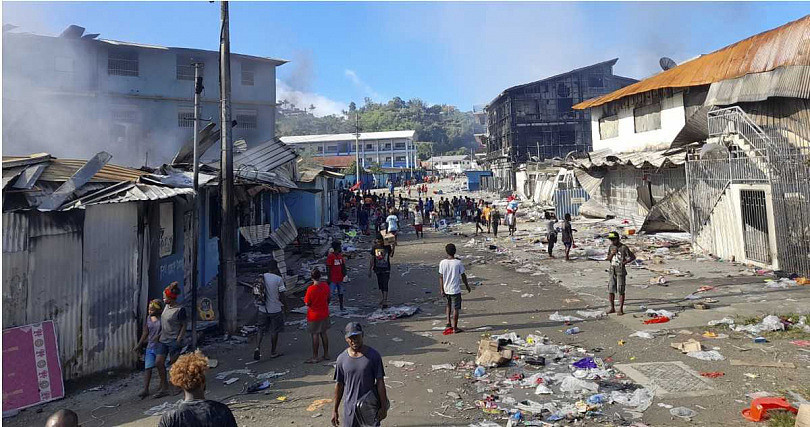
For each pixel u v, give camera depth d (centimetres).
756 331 834
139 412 646
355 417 432
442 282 927
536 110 5016
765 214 1345
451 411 596
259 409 622
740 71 1714
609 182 2688
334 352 852
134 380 777
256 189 1560
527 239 2164
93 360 777
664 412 566
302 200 2527
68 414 295
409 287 1369
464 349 831
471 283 1368
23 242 702
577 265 1544
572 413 571
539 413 579
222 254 975
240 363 815
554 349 804
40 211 716
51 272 730
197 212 898
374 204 3262
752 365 690
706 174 1598
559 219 2881
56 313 734
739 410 564
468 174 6266
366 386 440
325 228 2750
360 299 1245
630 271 1402
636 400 596
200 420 317
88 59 2502
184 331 713
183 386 339
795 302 998
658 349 779
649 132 2359
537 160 4419
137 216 847
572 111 5003
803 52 1505
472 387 669
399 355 812
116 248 813
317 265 1659
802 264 1228
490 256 1809
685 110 2097
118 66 2595
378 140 8900
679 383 642
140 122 2642
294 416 599
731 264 1430
